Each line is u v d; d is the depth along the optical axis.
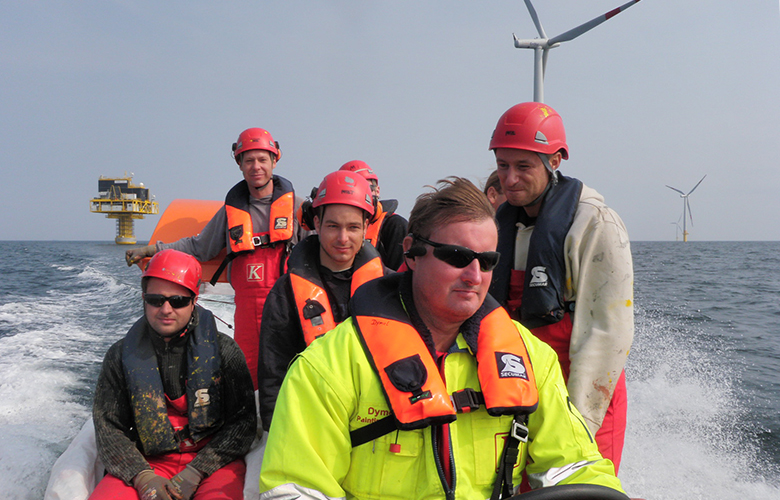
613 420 2.43
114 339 9.55
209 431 2.69
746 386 7.16
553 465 1.50
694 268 34.31
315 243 2.82
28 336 9.60
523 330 1.65
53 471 2.56
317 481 1.35
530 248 2.37
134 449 2.52
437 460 1.37
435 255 1.40
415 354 1.42
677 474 4.46
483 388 1.45
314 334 2.54
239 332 3.89
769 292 19.27
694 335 10.88
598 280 2.27
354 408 1.42
